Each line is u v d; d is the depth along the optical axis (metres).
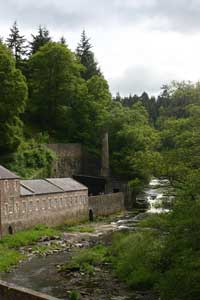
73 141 120.62
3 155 93.06
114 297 35.09
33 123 121.81
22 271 45.19
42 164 99.62
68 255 53.06
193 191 28.52
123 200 101.06
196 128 33.06
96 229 72.75
